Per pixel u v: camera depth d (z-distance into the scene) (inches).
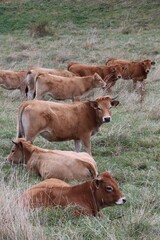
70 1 1616.6
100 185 328.2
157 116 617.3
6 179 415.2
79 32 1359.5
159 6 1508.4
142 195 365.4
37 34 1333.7
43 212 316.5
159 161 472.7
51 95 711.1
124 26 1370.6
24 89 829.8
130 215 321.4
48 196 329.1
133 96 734.5
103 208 347.6
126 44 1182.3
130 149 509.0
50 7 1588.3
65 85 714.2
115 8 1530.5
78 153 440.8
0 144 514.3
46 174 422.9
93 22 1446.9
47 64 1037.2
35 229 288.0
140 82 871.1
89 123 495.5
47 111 478.6
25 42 1259.8
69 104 493.4
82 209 322.7
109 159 478.9
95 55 1103.0
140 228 301.1
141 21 1413.6
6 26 1472.7
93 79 732.7
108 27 1398.9
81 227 304.0
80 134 494.6
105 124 582.9
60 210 318.3
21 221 282.7
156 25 1380.4
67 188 332.8
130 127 570.3
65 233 295.0
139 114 631.2
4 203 301.1
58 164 422.6
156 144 518.0
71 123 487.5
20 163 447.2
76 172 421.7
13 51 1180.5
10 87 836.6
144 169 450.9
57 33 1359.5
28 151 441.4
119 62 884.0
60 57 1076.5
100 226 304.2
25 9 1589.6
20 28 1453.0
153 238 292.7
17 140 447.8
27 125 476.7
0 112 663.1
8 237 279.0
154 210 342.0
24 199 325.7
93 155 498.6
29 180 416.2
